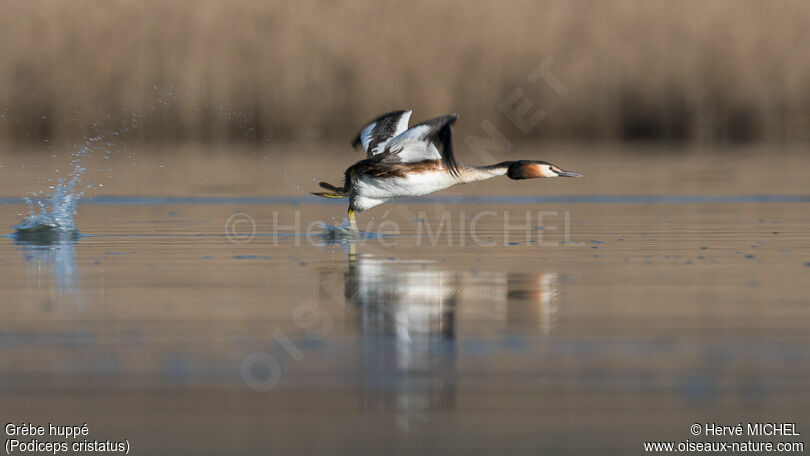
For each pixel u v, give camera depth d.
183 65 33.00
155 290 10.88
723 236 15.63
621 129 34.38
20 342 8.59
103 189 22.95
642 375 7.67
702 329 9.03
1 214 18.22
